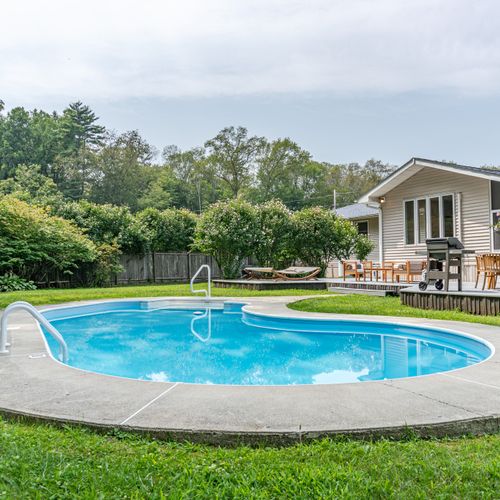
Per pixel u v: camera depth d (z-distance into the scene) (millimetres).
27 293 13727
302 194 55812
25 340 5930
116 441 2732
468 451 2562
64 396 3443
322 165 59688
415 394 3447
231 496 2064
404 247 15797
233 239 17484
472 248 13680
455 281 13352
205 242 18000
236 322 9766
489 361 4605
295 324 8508
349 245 18828
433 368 5562
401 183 15906
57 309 10133
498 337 5938
